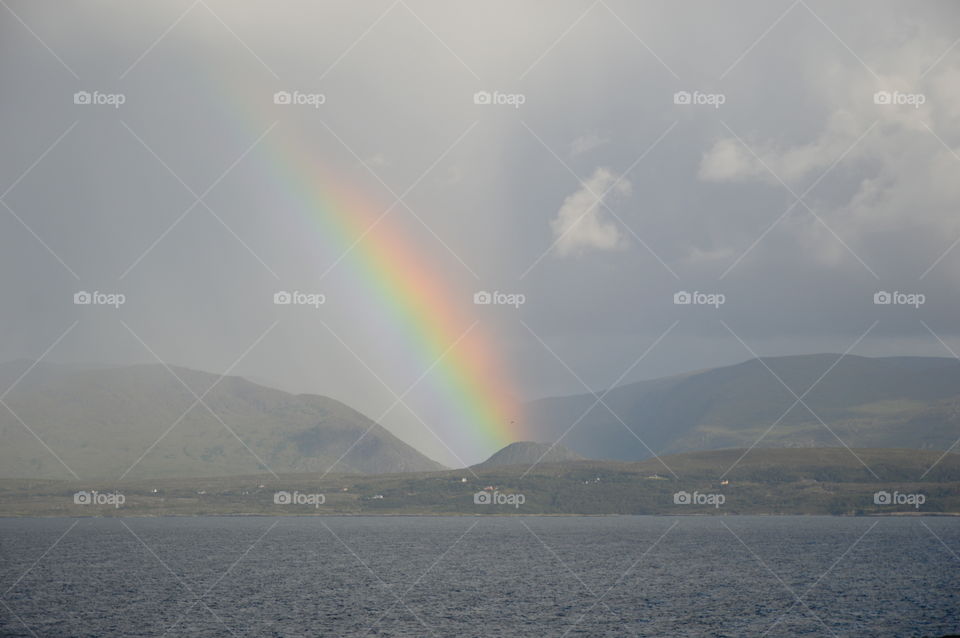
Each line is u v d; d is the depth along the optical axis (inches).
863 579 5935.0
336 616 4178.2
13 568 6771.7
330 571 6505.9
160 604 4621.1
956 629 3919.8
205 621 4040.4
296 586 5477.4
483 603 4635.8
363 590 5246.1
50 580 5880.9
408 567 6830.7
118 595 5022.1
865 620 4143.7
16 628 3902.6
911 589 5359.3
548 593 5088.6
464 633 3722.9
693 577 6048.2
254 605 4562.0
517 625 3927.2
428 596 4933.6
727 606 4559.5
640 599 4822.8
